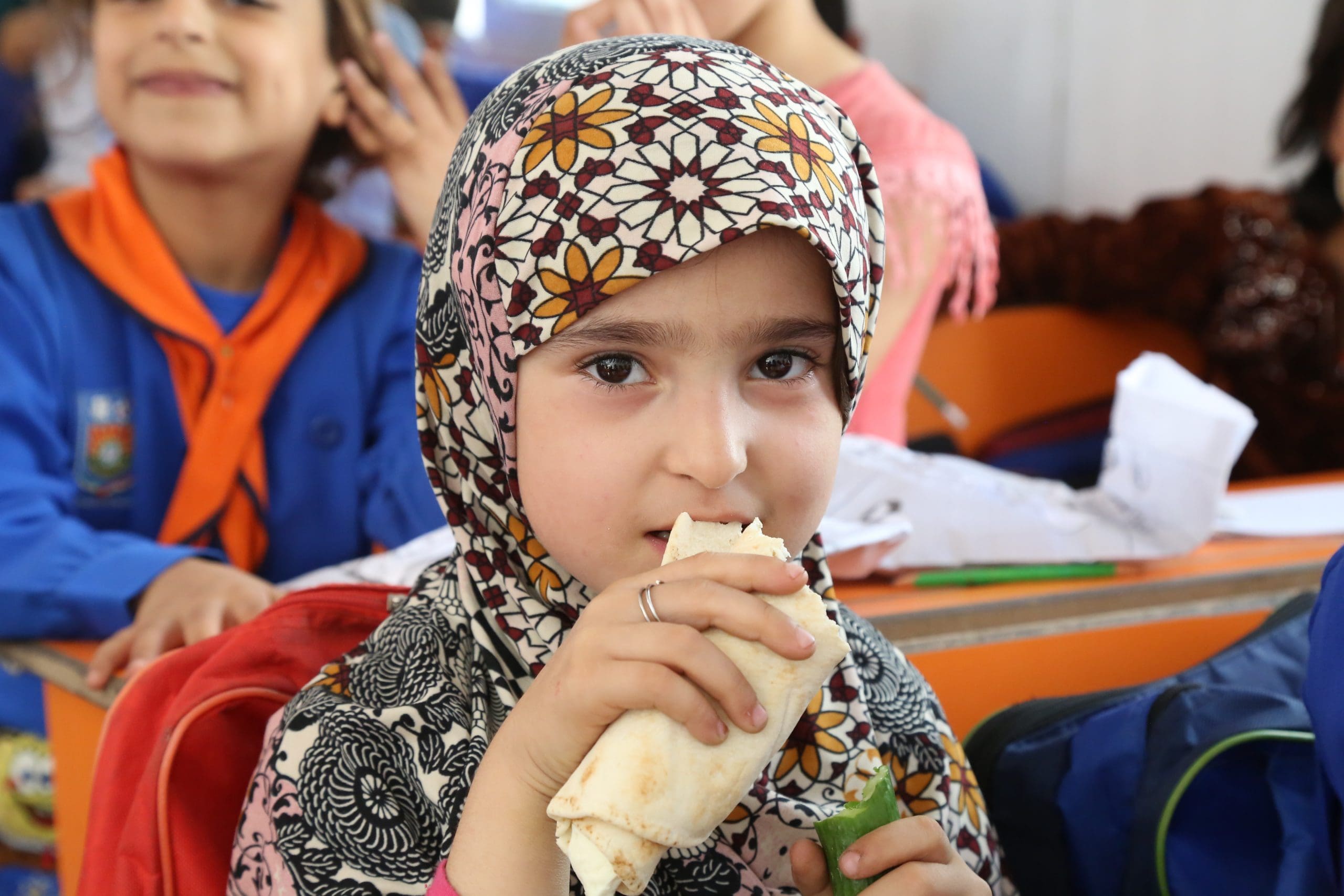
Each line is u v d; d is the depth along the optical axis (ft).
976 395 8.27
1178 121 10.29
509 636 2.52
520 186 2.32
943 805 2.75
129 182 4.82
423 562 3.78
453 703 2.46
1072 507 4.09
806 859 2.15
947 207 5.71
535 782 2.01
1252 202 8.46
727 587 1.94
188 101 4.55
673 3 5.14
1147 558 4.00
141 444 4.69
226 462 4.76
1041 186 11.25
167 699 2.82
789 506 2.26
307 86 4.87
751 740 1.88
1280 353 8.30
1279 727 2.79
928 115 5.95
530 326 2.28
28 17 6.63
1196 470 3.91
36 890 4.40
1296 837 2.70
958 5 11.48
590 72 2.37
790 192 2.23
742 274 2.18
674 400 2.20
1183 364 8.68
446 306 2.59
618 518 2.21
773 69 2.52
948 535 3.90
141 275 4.72
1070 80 10.87
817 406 2.30
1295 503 5.03
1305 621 3.45
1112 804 2.96
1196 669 3.30
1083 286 8.51
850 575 3.80
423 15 7.95
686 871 2.40
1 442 4.26
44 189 6.96
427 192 5.41
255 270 5.02
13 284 4.51
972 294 8.30
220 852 2.71
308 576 3.96
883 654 2.88
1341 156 7.93
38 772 4.31
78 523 4.11
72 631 3.78
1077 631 3.66
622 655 1.90
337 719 2.40
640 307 2.18
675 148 2.23
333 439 5.02
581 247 2.22
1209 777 2.89
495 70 8.85
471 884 2.03
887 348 5.72
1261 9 9.62
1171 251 8.38
